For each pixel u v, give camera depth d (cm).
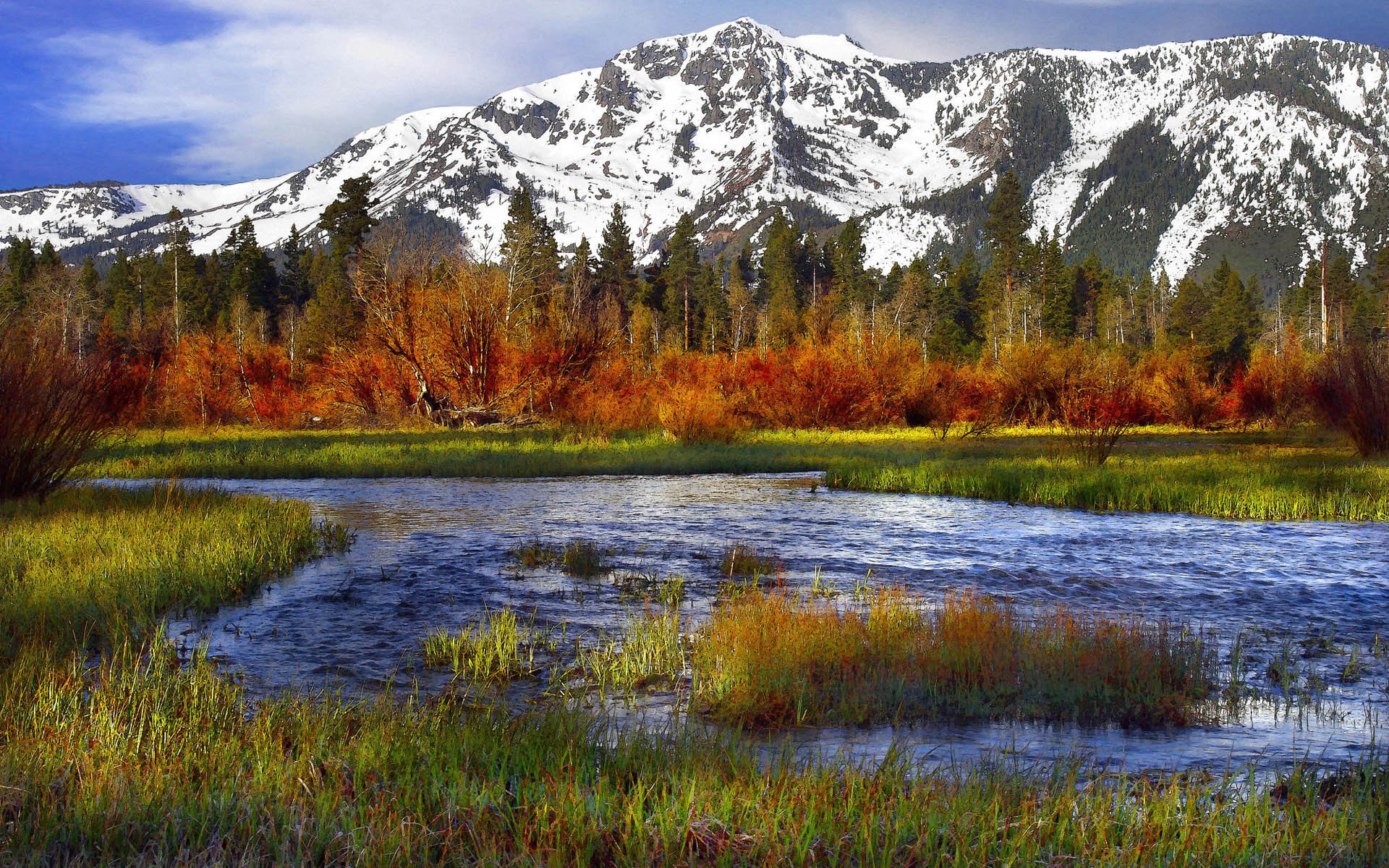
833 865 346
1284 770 480
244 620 838
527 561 1124
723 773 430
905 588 997
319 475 2362
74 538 1109
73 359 1638
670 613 866
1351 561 1166
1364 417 2464
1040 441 3644
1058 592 984
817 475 2416
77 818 370
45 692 529
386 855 344
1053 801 400
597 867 354
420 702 587
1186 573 1088
